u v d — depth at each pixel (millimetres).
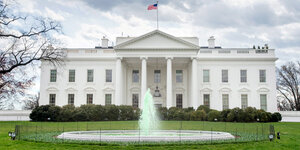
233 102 55438
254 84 55594
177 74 57875
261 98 55406
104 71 56562
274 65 55812
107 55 57062
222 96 55750
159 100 56750
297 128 32625
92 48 62469
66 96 56188
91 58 56625
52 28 37906
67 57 56531
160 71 57812
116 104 51312
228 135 20781
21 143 18250
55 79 56781
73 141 18391
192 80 51594
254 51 56375
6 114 52625
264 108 55062
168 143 17562
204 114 44906
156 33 52594
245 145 17703
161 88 57188
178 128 30031
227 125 35000
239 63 56188
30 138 20344
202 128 30453
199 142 18031
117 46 52188
